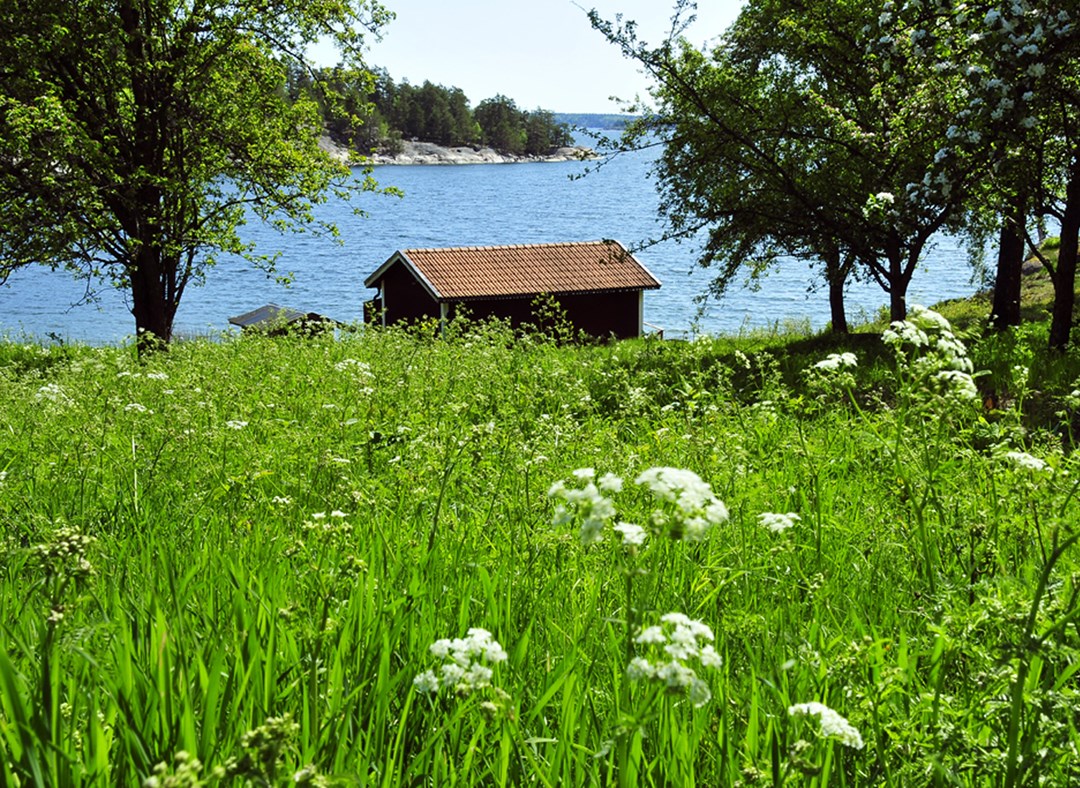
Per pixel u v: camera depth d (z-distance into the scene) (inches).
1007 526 195.9
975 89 525.3
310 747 113.7
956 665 148.8
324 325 802.8
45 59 929.5
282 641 144.4
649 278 1704.0
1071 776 114.7
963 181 563.5
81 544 115.4
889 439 223.1
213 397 402.3
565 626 164.7
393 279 1748.3
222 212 1081.4
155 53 986.7
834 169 786.2
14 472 277.7
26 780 97.5
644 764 121.5
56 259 946.1
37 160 882.8
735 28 887.1
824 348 759.7
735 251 1061.8
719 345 950.4
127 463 286.8
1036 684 132.3
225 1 991.0
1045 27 494.0
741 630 147.4
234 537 216.5
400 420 340.2
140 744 109.5
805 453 254.7
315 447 297.9
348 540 183.3
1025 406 435.2
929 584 171.8
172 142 1019.9
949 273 3321.9
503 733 118.5
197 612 160.4
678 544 194.2
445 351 594.2
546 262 1712.6
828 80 852.0
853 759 126.5
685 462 275.7
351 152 1141.7
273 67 1066.1
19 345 1081.4
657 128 876.0
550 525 206.1
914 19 602.2
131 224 1001.5
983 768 114.0
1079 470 196.5
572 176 892.6
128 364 555.5
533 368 513.0
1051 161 606.9
